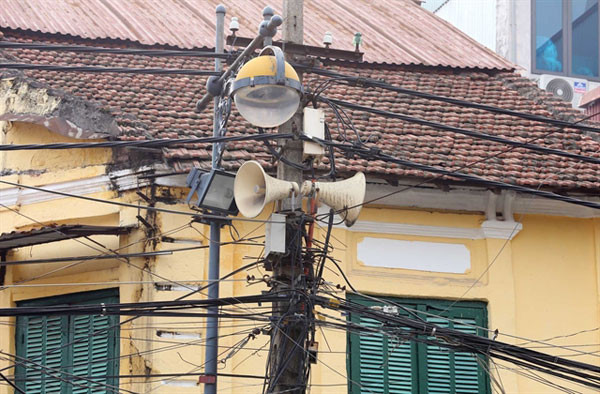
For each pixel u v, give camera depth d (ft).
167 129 125.49
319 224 125.90
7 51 136.26
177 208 121.39
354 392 124.16
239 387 118.93
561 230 132.98
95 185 125.49
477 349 99.45
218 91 102.01
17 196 129.29
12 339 126.41
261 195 94.38
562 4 192.95
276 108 90.02
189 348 118.21
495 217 131.03
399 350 126.72
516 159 133.49
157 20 156.15
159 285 119.03
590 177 131.85
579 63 191.93
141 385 117.29
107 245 124.47
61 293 126.82
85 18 151.64
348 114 136.77
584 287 131.85
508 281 129.59
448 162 129.39
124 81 135.44
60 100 124.77
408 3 184.34
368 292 126.52
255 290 122.31
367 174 124.47
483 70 155.22
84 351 123.75
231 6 167.63
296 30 99.45
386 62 151.84
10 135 131.34
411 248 128.88
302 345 94.32
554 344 129.18
